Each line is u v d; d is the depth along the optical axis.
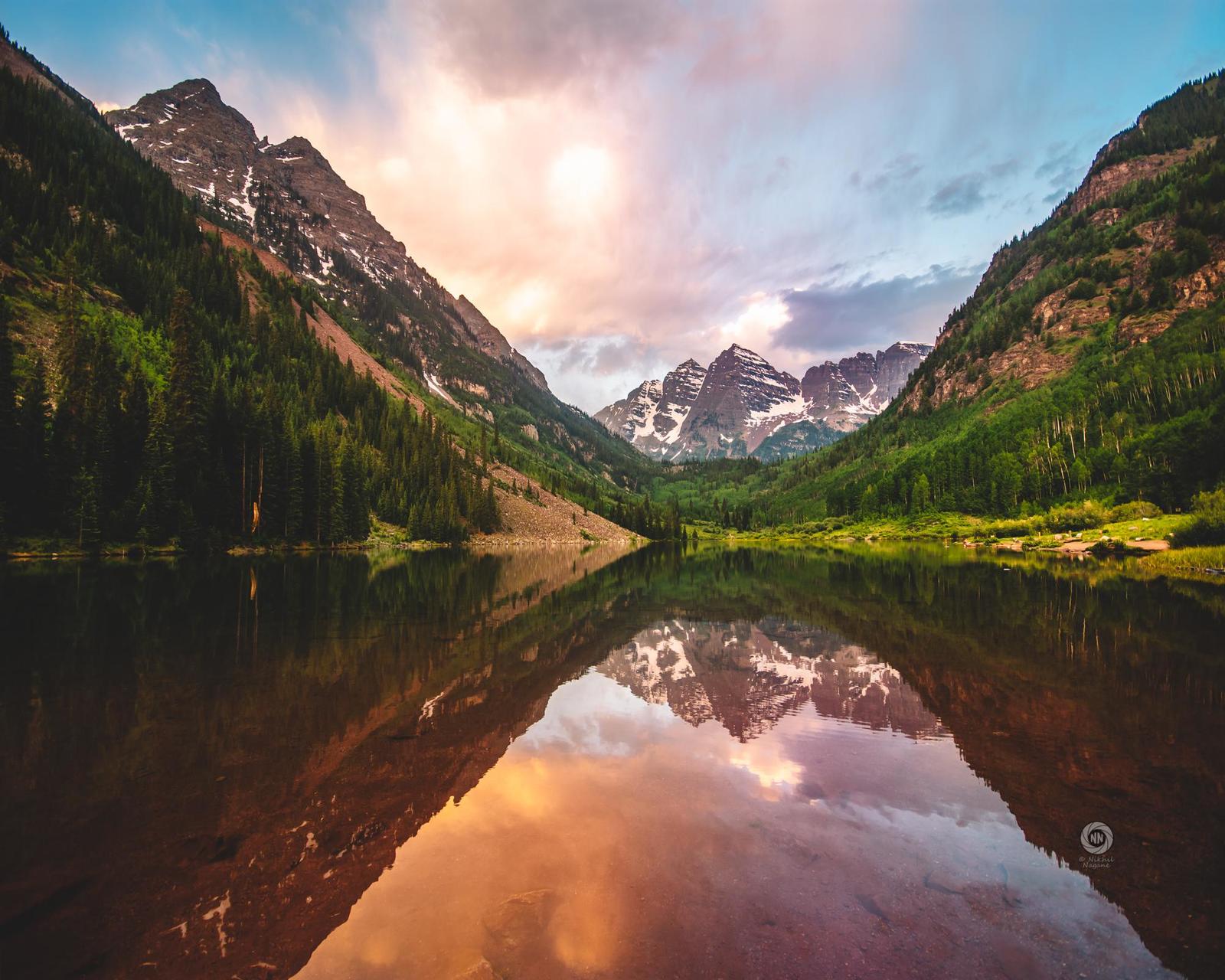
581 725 12.36
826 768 10.02
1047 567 53.72
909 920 5.78
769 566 64.00
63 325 67.06
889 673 16.94
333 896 6.17
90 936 5.52
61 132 123.94
